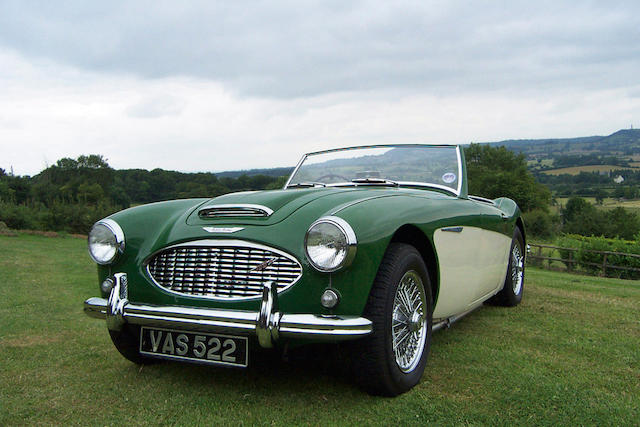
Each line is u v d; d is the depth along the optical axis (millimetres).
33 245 13523
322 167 4055
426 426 2010
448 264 2766
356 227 2100
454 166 3609
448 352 2980
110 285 2502
